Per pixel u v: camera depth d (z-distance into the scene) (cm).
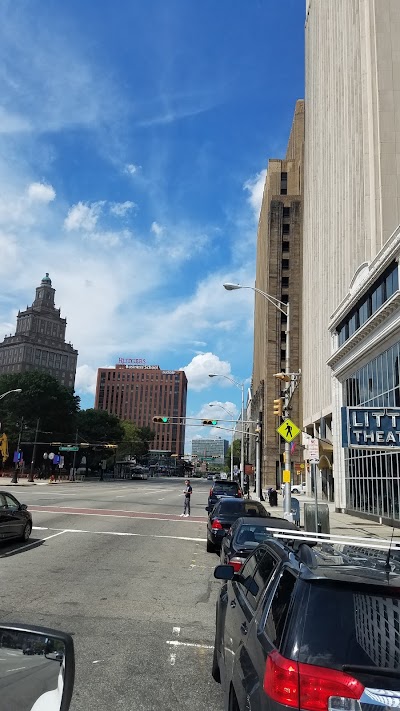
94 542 1453
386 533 2128
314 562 323
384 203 3588
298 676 253
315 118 6125
